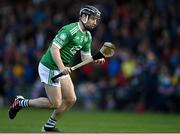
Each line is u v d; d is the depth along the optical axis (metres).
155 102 51.31
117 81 53.44
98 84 54.31
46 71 27.41
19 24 62.88
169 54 53.72
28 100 28.50
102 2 62.66
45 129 28.16
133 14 59.59
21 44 60.34
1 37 62.03
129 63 53.62
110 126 34.47
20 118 41.00
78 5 63.06
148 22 57.75
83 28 27.48
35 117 42.56
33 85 56.84
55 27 60.25
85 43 28.27
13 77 57.50
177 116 46.81
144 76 51.50
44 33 59.69
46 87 27.50
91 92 54.31
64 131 28.56
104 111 52.22
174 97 50.66
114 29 58.22
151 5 60.09
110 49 27.36
